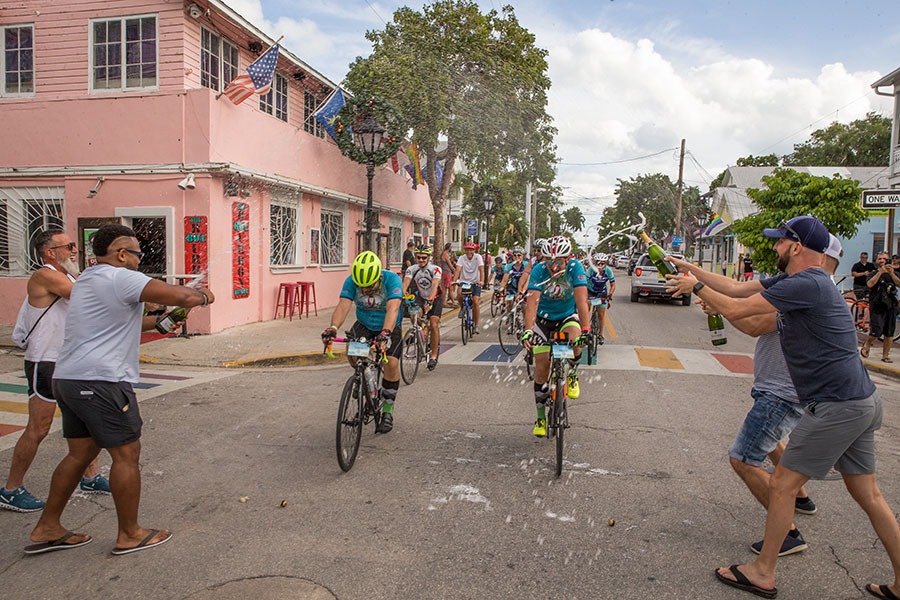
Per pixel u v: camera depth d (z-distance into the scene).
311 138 14.77
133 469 3.31
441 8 15.84
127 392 3.25
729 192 34.47
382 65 15.25
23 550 3.39
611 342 11.51
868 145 39.66
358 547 3.45
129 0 11.20
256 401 6.87
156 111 11.03
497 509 3.98
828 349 2.90
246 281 12.22
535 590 3.04
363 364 5.05
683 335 12.59
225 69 12.55
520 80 16.25
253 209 12.38
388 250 19.72
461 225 42.56
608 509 4.00
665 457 5.02
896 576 2.98
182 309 3.42
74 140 11.40
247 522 3.76
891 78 17.73
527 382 7.93
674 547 3.49
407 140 17.38
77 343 3.18
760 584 3.02
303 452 5.10
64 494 3.37
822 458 2.92
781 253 3.19
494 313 15.98
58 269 3.96
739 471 3.55
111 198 11.26
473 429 5.80
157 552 3.38
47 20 11.55
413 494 4.22
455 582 3.10
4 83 11.86
